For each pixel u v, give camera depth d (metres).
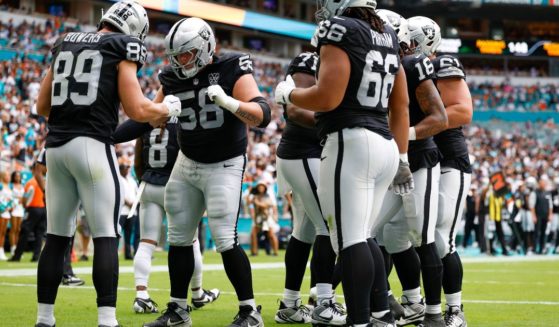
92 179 4.29
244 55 4.96
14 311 5.92
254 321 4.96
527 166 29.16
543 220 19.47
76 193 4.43
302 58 5.20
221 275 10.07
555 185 21.16
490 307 6.71
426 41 5.11
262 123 4.78
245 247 18.58
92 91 4.28
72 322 5.41
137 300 6.06
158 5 30.88
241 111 4.65
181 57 4.78
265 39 38.34
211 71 4.89
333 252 5.32
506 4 37.78
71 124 4.31
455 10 37.41
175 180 5.07
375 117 4.00
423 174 4.79
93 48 4.32
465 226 20.14
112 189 4.36
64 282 8.39
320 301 5.30
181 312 5.11
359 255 3.94
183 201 5.05
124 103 4.32
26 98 22.59
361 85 3.94
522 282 9.71
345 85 3.90
